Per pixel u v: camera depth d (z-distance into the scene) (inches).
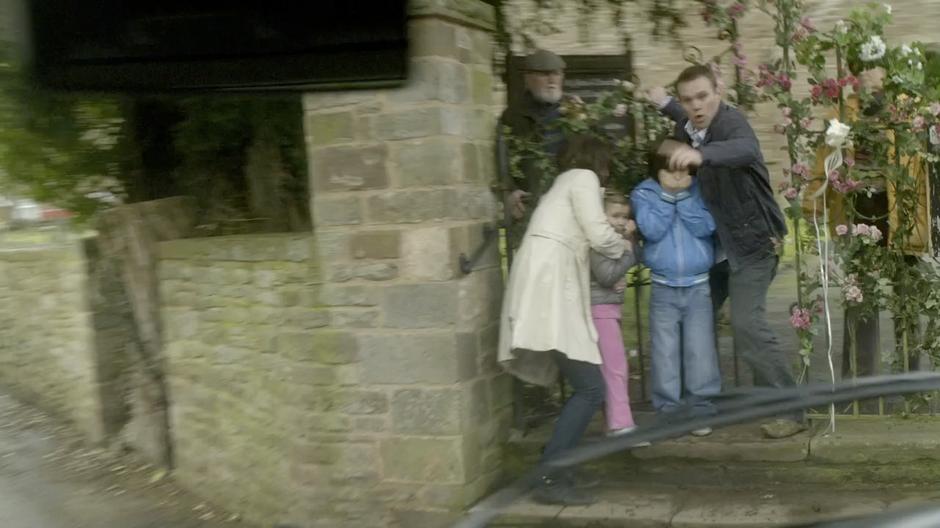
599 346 191.8
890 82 194.4
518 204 205.0
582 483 91.7
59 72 146.9
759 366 192.4
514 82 241.1
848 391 92.8
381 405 194.7
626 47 259.0
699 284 192.2
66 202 287.0
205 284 233.3
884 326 239.5
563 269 181.9
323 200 195.3
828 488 104.3
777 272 204.1
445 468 190.7
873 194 205.3
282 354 209.0
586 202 181.8
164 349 250.7
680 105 206.1
